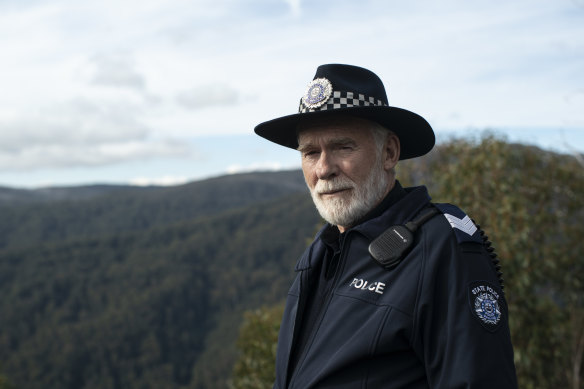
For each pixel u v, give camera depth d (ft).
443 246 3.35
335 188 3.83
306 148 3.99
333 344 3.50
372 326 3.33
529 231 15.48
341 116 3.81
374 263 3.57
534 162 16.60
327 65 3.87
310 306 4.13
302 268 4.26
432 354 3.22
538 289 17.10
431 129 4.00
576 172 16.71
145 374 283.18
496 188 15.85
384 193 3.98
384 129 3.96
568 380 16.92
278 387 4.16
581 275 17.08
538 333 15.02
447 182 16.80
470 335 3.10
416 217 3.67
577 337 16.81
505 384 3.06
